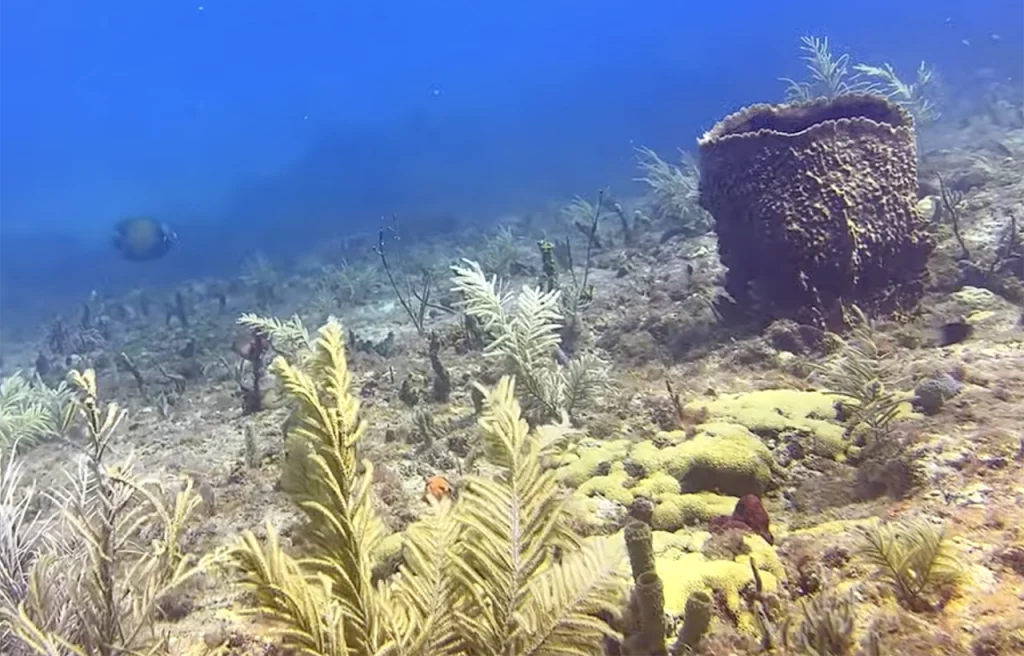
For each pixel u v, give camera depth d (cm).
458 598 237
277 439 651
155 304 1788
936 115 1584
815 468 435
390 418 663
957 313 647
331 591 220
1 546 302
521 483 241
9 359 1444
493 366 687
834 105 781
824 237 645
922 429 432
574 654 231
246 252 2323
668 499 400
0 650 278
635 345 731
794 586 321
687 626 271
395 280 1428
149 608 267
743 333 693
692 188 1313
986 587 282
